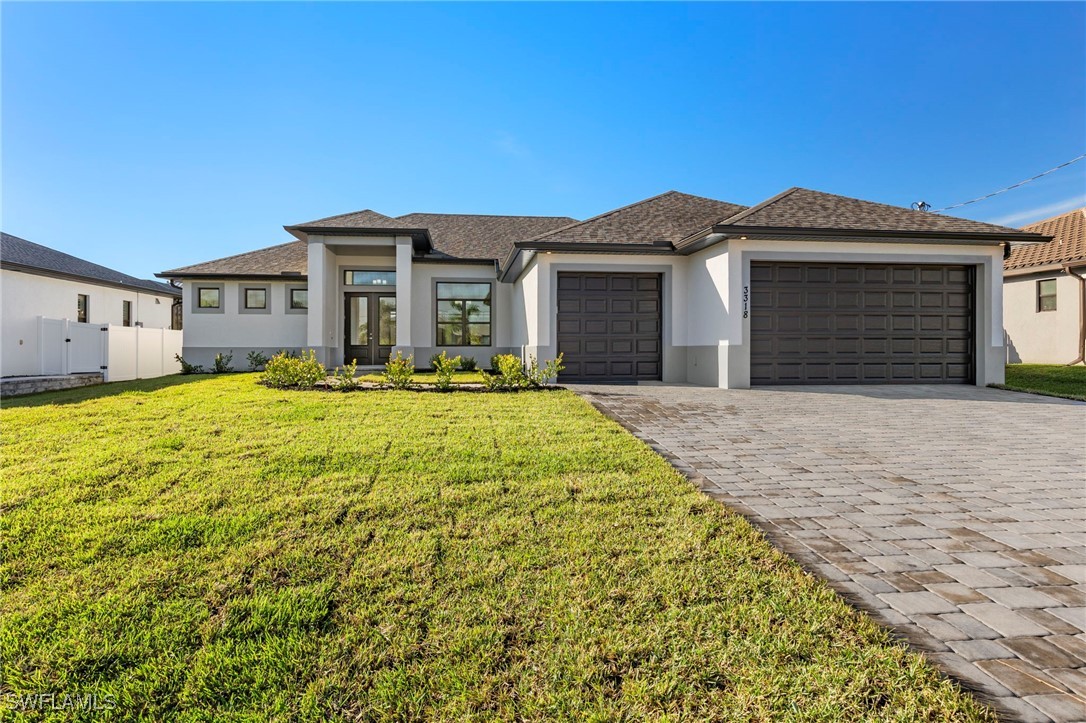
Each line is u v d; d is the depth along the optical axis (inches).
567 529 130.8
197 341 665.6
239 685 78.4
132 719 73.0
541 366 471.8
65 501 147.7
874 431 261.4
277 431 235.8
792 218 436.8
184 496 152.4
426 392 370.6
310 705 74.2
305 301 676.7
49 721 72.5
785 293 442.6
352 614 95.3
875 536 131.9
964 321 459.5
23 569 110.3
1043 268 622.8
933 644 85.7
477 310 668.1
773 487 172.1
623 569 110.2
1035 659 81.8
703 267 464.1
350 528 130.9
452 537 126.3
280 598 99.7
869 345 450.6
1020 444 236.7
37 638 88.4
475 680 78.6
